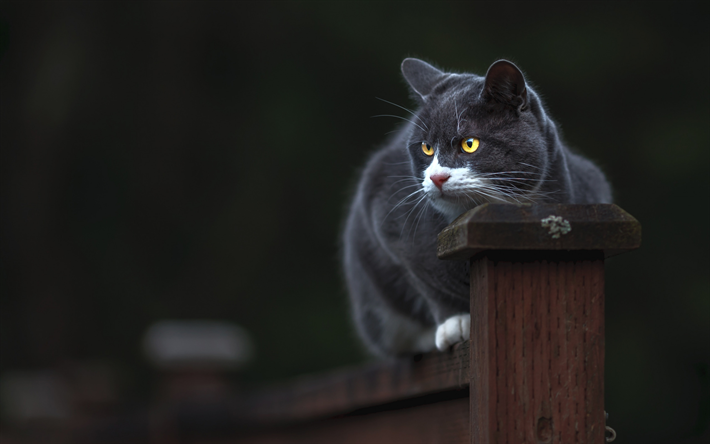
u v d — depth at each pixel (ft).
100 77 51.57
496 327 5.49
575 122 44.21
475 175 9.05
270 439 17.51
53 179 50.49
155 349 21.43
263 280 48.26
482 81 9.82
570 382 5.47
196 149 51.90
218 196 51.19
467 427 7.72
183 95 52.37
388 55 48.47
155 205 50.83
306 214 49.01
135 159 51.49
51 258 49.55
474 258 5.86
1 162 53.78
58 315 48.44
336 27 50.11
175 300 48.60
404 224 10.51
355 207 13.03
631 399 38.70
